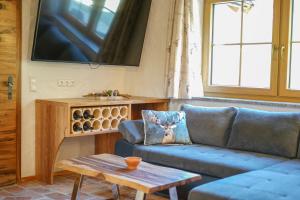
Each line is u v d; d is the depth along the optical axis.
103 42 4.18
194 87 4.12
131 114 4.44
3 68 3.59
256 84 3.86
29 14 3.75
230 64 4.07
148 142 3.57
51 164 3.73
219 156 3.14
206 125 3.65
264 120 3.30
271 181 2.41
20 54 3.71
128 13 4.28
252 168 2.81
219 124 3.58
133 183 2.34
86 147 4.44
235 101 3.83
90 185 3.68
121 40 4.33
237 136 3.41
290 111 3.45
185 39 4.06
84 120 3.76
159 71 4.38
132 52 4.48
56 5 3.66
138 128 3.68
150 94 4.48
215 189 2.24
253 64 3.88
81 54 4.04
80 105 3.65
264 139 3.24
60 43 3.82
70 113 3.62
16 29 3.65
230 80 4.08
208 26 4.20
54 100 3.79
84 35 3.99
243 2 3.94
